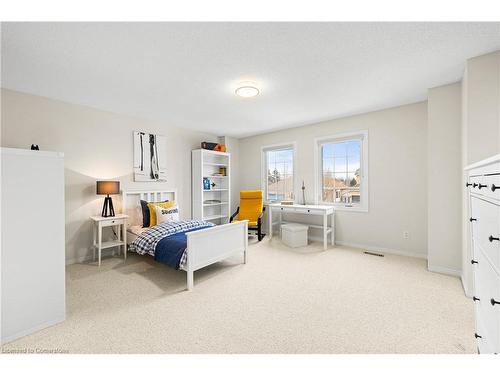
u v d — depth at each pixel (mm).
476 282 1261
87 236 3629
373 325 1900
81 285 2701
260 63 2307
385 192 3881
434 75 2621
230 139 5961
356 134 4141
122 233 3920
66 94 3123
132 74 2539
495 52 2176
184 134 5082
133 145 4188
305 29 1793
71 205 3471
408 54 2174
